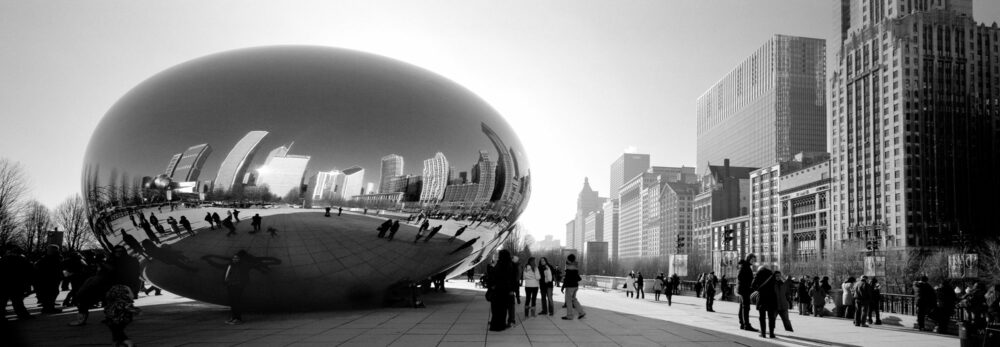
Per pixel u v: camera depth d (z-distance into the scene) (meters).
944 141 106.81
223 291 12.04
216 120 10.91
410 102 12.20
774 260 138.38
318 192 10.95
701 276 27.59
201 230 10.88
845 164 117.81
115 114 11.77
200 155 10.76
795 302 23.47
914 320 15.34
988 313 11.62
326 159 11.08
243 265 11.16
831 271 92.19
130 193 11.03
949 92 108.38
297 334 9.59
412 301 14.40
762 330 10.68
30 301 16.00
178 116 11.05
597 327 11.67
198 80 11.51
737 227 154.50
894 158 107.19
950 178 105.94
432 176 12.11
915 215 103.75
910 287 74.81
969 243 95.25
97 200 11.49
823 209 122.75
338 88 11.66
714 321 13.77
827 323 14.16
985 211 106.44
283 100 11.21
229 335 9.44
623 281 35.81
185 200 10.73
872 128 112.44
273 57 12.10
